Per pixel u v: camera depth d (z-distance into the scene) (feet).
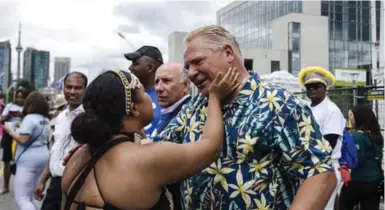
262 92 6.47
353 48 180.34
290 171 6.38
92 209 5.73
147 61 12.81
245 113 6.44
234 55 6.65
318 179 6.13
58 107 19.22
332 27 177.88
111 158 5.85
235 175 6.39
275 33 166.30
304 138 6.23
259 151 6.32
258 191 6.32
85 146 6.38
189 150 5.93
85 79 13.44
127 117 6.20
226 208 6.46
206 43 6.57
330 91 28.43
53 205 12.98
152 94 12.58
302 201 6.05
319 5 175.22
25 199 16.26
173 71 11.30
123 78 6.15
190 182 6.89
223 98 6.64
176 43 101.91
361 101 26.55
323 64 163.12
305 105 6.52
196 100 7.43
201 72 6.61
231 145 6.45
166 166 5.80
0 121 26.04
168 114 11.27
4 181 26.68
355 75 97.50
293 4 176.24
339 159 16.02
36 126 16.17
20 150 16.37
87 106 6.11
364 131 16.92
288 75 37.01
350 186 16.94
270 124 6.25
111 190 5.67
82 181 5.91
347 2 179.52
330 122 15.49
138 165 5.74
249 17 207.00
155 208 5.90
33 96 16.81
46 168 15.40
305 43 160.45
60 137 12.96
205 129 6.32
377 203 17.13
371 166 16.72
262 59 148.15
